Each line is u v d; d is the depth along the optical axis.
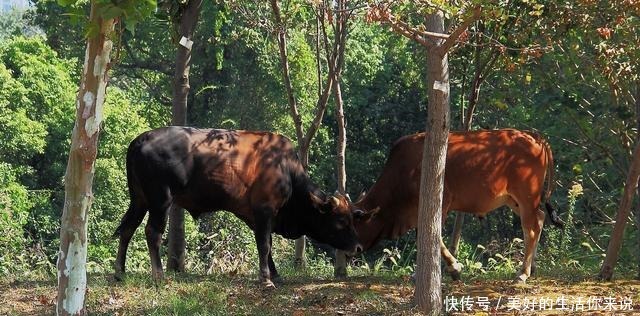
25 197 23.61
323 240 11.26
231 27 25.84
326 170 30.02
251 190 10.70
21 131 24.42
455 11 7.90
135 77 30.97
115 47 7.15
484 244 23.55
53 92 25.83
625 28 11.34
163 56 28.62
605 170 16.86
